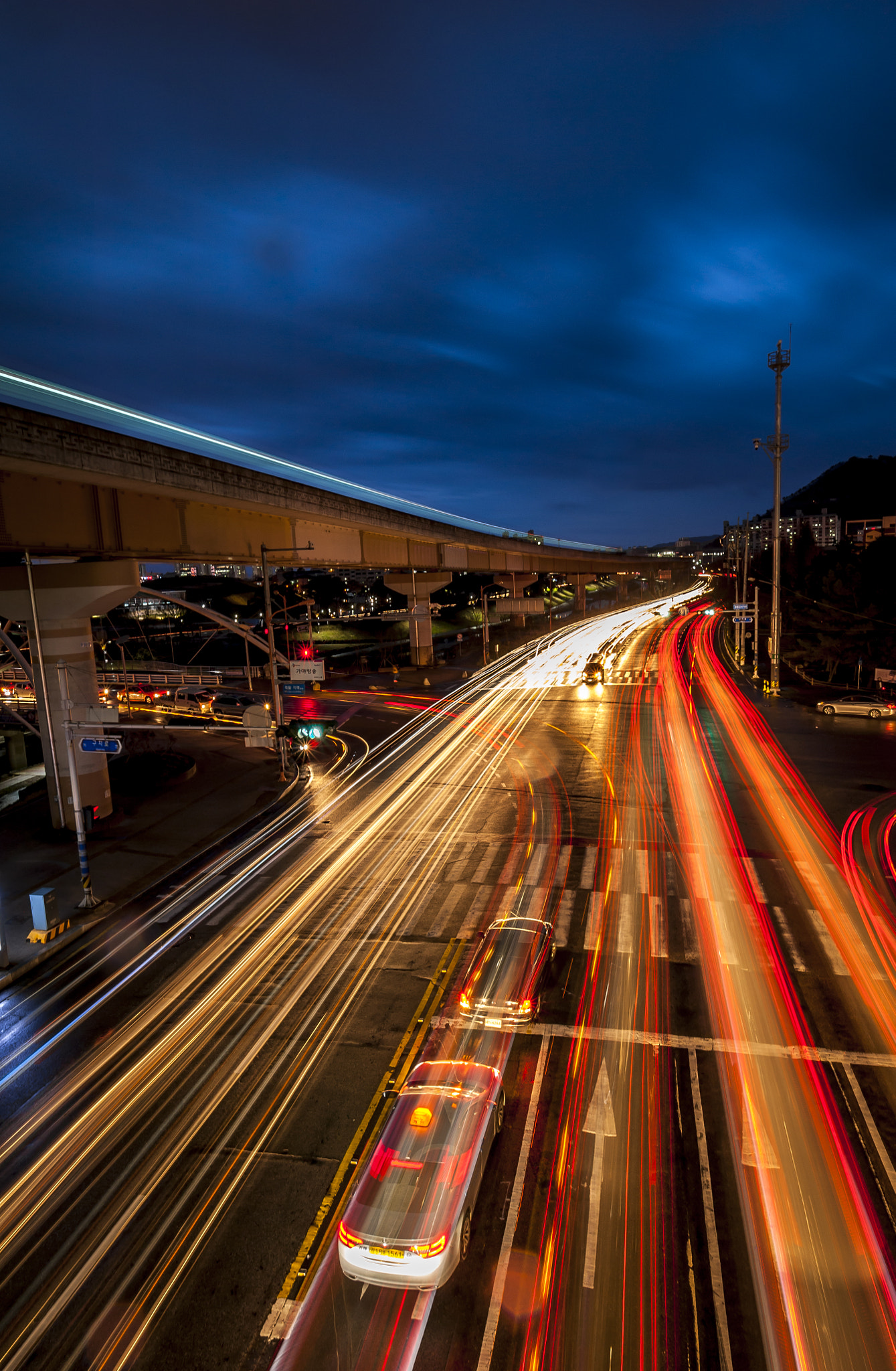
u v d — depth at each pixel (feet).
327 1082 38.04
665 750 107.86
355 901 61.00
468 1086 32.12
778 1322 24.21
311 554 128.77
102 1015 46.37
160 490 78.43
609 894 59.41
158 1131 35.22
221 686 202.49
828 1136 32.53
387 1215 25.71
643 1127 33.27
